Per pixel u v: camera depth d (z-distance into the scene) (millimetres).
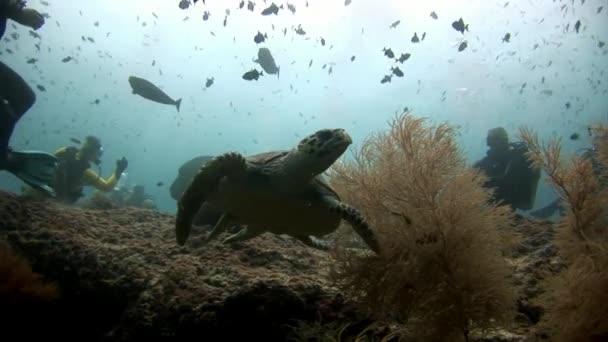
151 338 4047
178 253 5387
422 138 3768
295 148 3977
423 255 3449
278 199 4094
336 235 4082
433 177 3600
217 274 4621
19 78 7012
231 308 3947
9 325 4562
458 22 10977
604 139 4125
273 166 4137
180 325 3984
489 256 3469
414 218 3568
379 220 3744
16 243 5312
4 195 6277
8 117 6742
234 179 4090
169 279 4492
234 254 5316
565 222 3975
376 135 4012
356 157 3998
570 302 3229
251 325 3928
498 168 10164
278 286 4020
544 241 5699
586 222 3779
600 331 3049
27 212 6012
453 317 3354
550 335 3402
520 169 9641
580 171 3803
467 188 3605
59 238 5469
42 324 4918
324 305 3934
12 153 7207
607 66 44344
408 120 3850
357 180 3924
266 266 5086
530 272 4383
